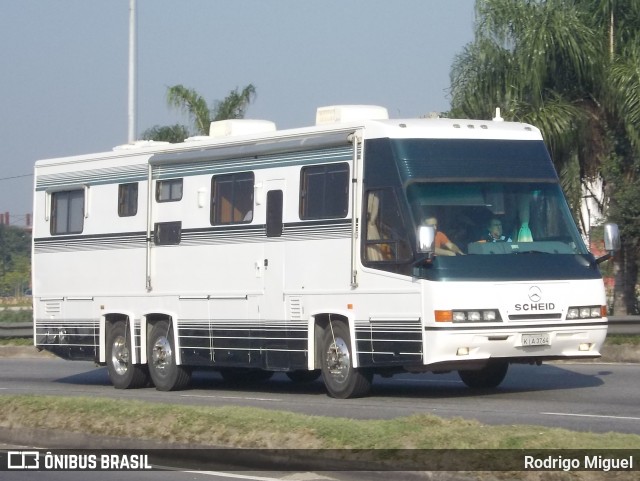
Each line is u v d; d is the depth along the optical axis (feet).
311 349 59.11
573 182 91.61
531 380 67.10
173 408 46.91
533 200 56.80
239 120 67.36
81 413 47.62
